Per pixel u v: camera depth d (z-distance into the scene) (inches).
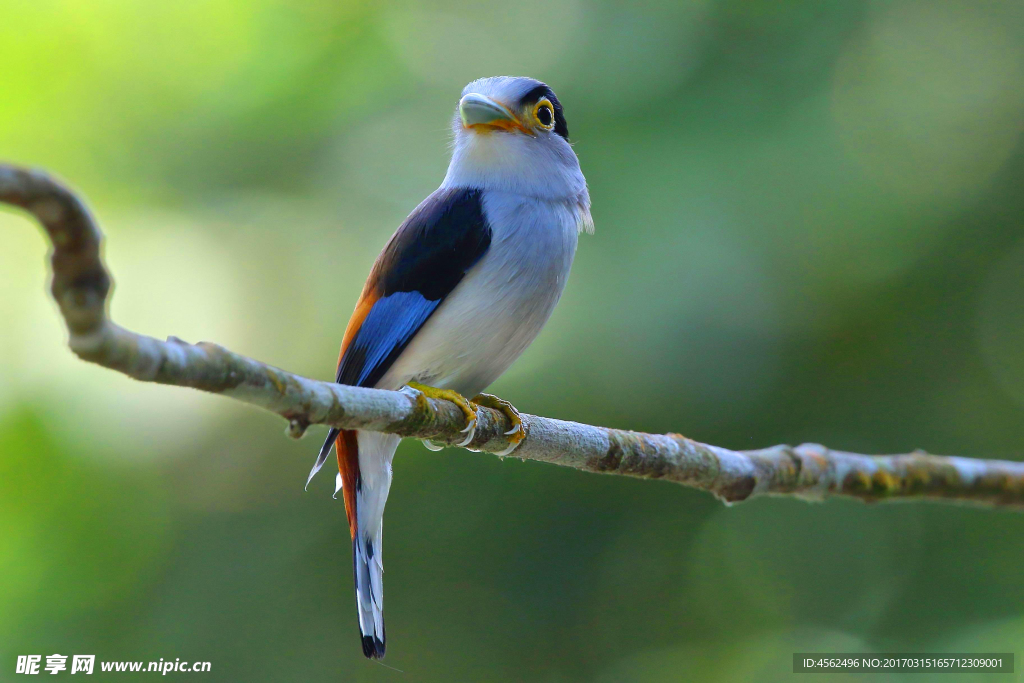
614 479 463.5
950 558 466.6
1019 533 458.9
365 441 269.3
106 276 123.9
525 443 242.5
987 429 459.2
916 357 460.1
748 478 272.1
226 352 151.5
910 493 290.4
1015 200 472.7
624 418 433.7
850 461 286.7
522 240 259.9
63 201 114.8
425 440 235.8
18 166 112.1
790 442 446.6
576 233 278.5
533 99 279.9
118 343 130.3
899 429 452.8
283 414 167.9
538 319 267.9
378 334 261.3
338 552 442.3
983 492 295.0
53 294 122.3
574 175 285.6
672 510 466.6
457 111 312.2
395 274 260.5
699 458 265.1
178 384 144.5
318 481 453.1
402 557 442.0
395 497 449.4
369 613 266.2
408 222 271.4
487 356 263.7
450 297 257.8
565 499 457.4
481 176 271.9
